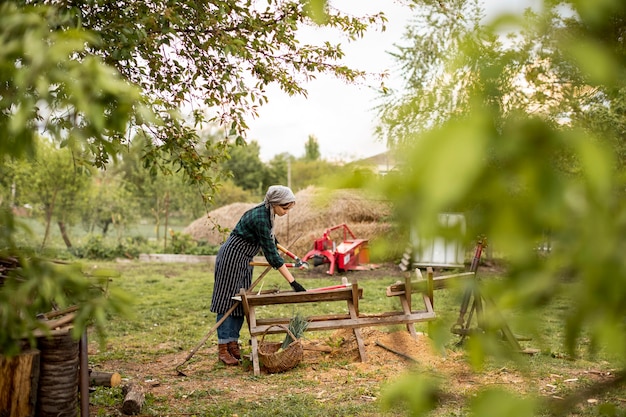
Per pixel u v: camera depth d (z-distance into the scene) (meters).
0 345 1.75
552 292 0.50
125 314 1.78
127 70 5.05
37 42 1.03
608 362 6.01
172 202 32.16
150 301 11.48
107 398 5.10
